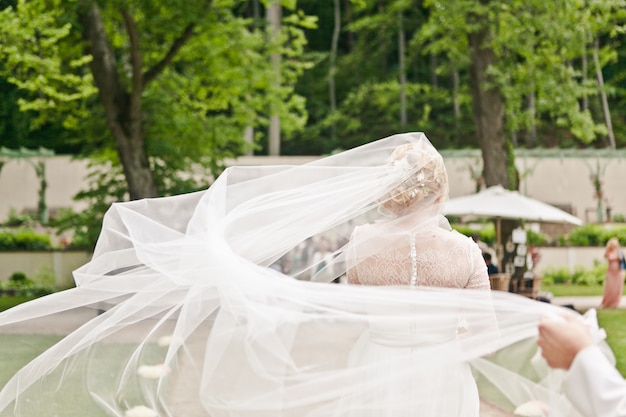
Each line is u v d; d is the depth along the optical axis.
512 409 3.07
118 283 3.41
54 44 16.12
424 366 2.97
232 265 3.13
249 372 3.10
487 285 3.13
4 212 27.33
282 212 3.38
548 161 30.64
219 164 18.11
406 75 45.03
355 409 3.03
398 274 3.10
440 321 2.98
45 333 3.57
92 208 16.59
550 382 3.02
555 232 27.03
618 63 38.16
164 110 16.25
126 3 13.35
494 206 14.74
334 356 3.07
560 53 18.05
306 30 46.69
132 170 15.69
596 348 1.92
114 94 15.59
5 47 15.32
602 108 39.16
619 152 30.70
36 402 3.58
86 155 17.66
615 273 14.67
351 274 3.23
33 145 33.59
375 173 3.23
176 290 3.34
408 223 3.17
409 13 39.22
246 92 18.89
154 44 16.53
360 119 41.44
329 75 42.22
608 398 1.83
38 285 19.41
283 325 3.08
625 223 28.77
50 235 23.14
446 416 2.98
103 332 3.46
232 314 3.12
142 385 3.42
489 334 2.93
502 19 17.48
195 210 3.34
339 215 3.35
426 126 40.66
